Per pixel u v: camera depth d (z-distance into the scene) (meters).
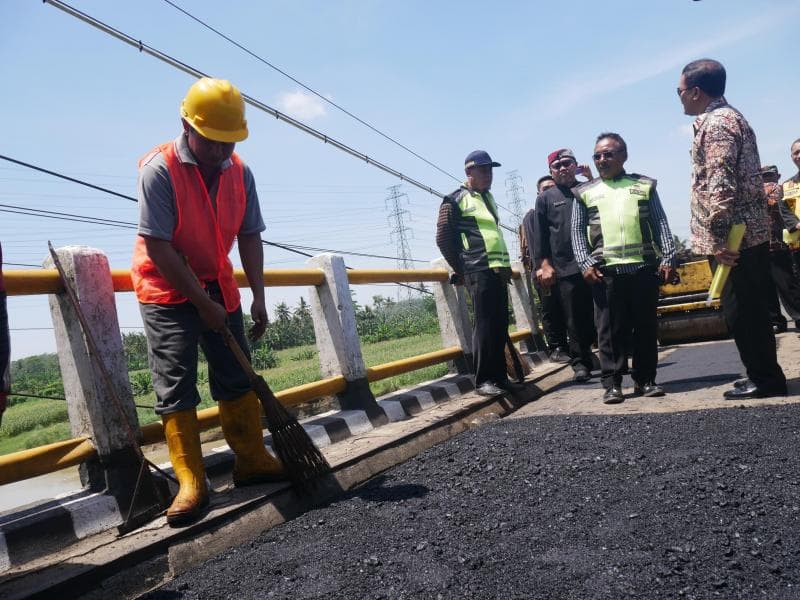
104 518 2.74
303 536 2.69
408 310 57.44
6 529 2.47
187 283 2.80
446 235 5.28
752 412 3.65
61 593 2.23
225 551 2.65
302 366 17.91
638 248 4.76
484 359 5.27
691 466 2.88
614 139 4.93
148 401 11.88
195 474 2.84
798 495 2.41
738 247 3.89
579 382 6.24
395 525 2.65
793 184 7.00
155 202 2.77
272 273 4.11
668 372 5.84
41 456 2.68
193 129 2.84
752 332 4.04
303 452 3.06
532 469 3.15
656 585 1.90
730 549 2.05
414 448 3.94
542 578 2.04
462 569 2.17
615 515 2.47
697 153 4.03
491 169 5.29
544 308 7.27
